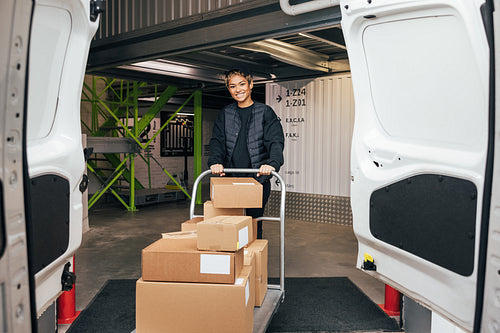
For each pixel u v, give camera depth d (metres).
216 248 1.79
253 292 2.06
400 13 1.50
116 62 4.95
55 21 1.39
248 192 2.31
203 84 7.80
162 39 4.40
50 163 1.42
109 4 4.89
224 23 3.86
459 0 1.27
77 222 1.66
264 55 6.25
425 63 1.47
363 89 1.79
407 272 1.64
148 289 1.82
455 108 1.37
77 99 1.61
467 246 1.29
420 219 1.51
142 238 5.50
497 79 1.13
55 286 1.54
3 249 0.99
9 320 1.01
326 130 6.59
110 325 2.90
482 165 1.24
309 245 5.24
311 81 6.70
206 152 12.43
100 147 6.94
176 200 8.89
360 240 1.96
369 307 3.23
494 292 1.16
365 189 1.84
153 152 10.84
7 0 0.99
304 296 3.47
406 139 1.63
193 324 1.79
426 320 1.98
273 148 2.83
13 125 1.04
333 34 4.90
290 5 3.32
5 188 1.01
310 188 6.80
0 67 0.98
